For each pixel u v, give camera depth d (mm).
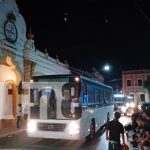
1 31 24594
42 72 32125
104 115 19844
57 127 13125
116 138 8664
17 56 27094
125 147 8680
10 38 25938
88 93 14766
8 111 25641
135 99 66875
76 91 13188
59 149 12547
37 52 30969
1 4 24672
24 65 28438
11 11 26328
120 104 40844
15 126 22391
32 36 30188
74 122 12969
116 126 8719
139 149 10320
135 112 13344
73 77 13305
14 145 13664
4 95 24766
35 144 13930
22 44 28094
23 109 26094
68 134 12953
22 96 26328
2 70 24766
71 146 13367
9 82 25578
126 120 27234
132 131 13008
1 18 24641
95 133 17047
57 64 37094
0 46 24234
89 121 14703
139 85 67375
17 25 27359
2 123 24109
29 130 13531
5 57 25078
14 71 26734
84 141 14875
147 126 9625
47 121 13297
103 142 14594
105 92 20656
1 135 17047
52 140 15148
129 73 68438
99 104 17906
